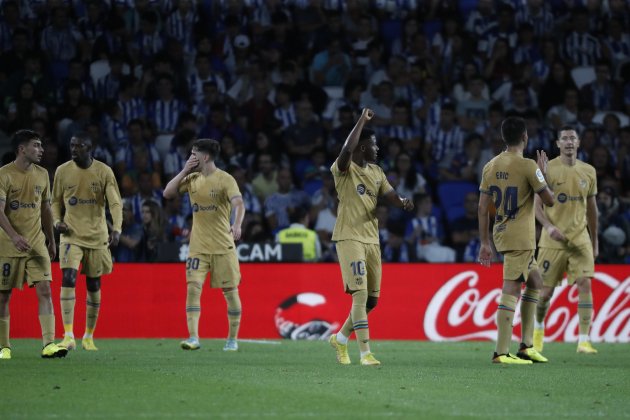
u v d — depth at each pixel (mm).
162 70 74250
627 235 64188
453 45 79938
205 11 78562
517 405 24453
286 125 74500
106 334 52750
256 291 53938
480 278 54562
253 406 23625
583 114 76875
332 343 36281
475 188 71750
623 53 82188
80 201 42094
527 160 35844
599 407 24328
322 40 79250
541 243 44281
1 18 75938
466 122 76062
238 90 76188
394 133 74750
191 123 71688
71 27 76750
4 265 36469
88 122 70688
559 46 82062
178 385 27828
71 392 26047
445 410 23328
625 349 46875
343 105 75062
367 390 27047
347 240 34281
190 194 44031
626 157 74750
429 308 54219
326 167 71000
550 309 54031
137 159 68438
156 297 53375
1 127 72188
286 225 66812
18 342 47781
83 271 42875
